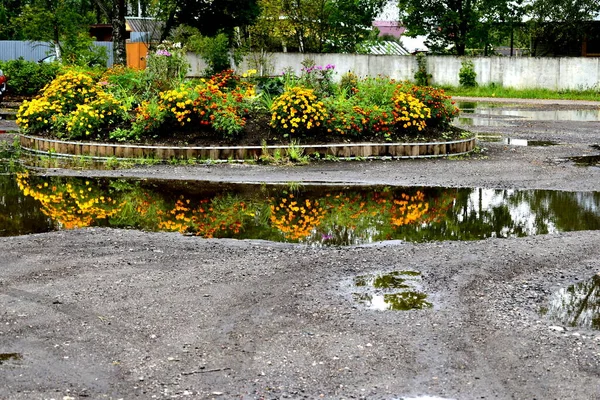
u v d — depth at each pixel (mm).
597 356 4250
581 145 14844
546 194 9430
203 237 7070
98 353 4234
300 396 3721
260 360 4152
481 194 9414
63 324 4676
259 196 9164
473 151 13562
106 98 12992
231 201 8852
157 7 35844
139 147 12047
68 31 35062
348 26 46125
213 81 14055
